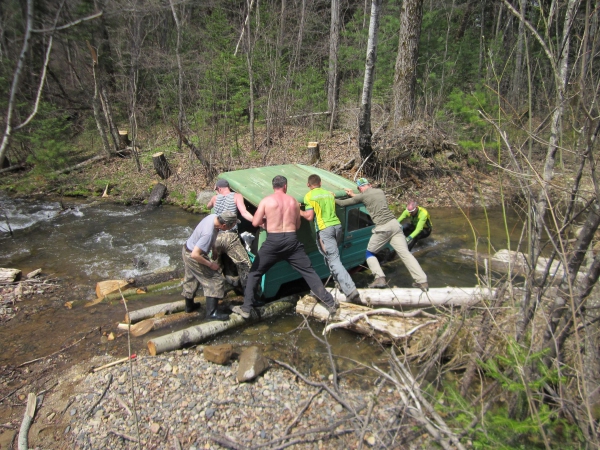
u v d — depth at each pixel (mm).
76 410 3695
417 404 3246
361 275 6594
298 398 3861
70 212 9766
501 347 3297
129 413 3643
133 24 9312
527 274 2812
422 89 13562
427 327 4609
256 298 5449
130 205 10422
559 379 2510
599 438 2424
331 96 15000
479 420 2732
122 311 5469
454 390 3244
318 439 3355
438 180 11117
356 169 11227
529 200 2697
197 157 11547
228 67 12836
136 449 3291
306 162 11922
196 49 15289
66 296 5895
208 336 4770
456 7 17500
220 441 3328
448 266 6953
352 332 5004
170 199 10672
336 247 5363
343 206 5773
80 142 14281
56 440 3402
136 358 4418
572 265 2574
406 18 11680
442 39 14977
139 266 6898
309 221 5574
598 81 2182
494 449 2541
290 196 4992
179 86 13633
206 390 3941
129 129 15266
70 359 4457
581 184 2809
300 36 15430
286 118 14352
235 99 12859
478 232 8586
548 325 2654
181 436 3408
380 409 3646
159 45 14844
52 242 7914
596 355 2648
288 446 3287
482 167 10930
